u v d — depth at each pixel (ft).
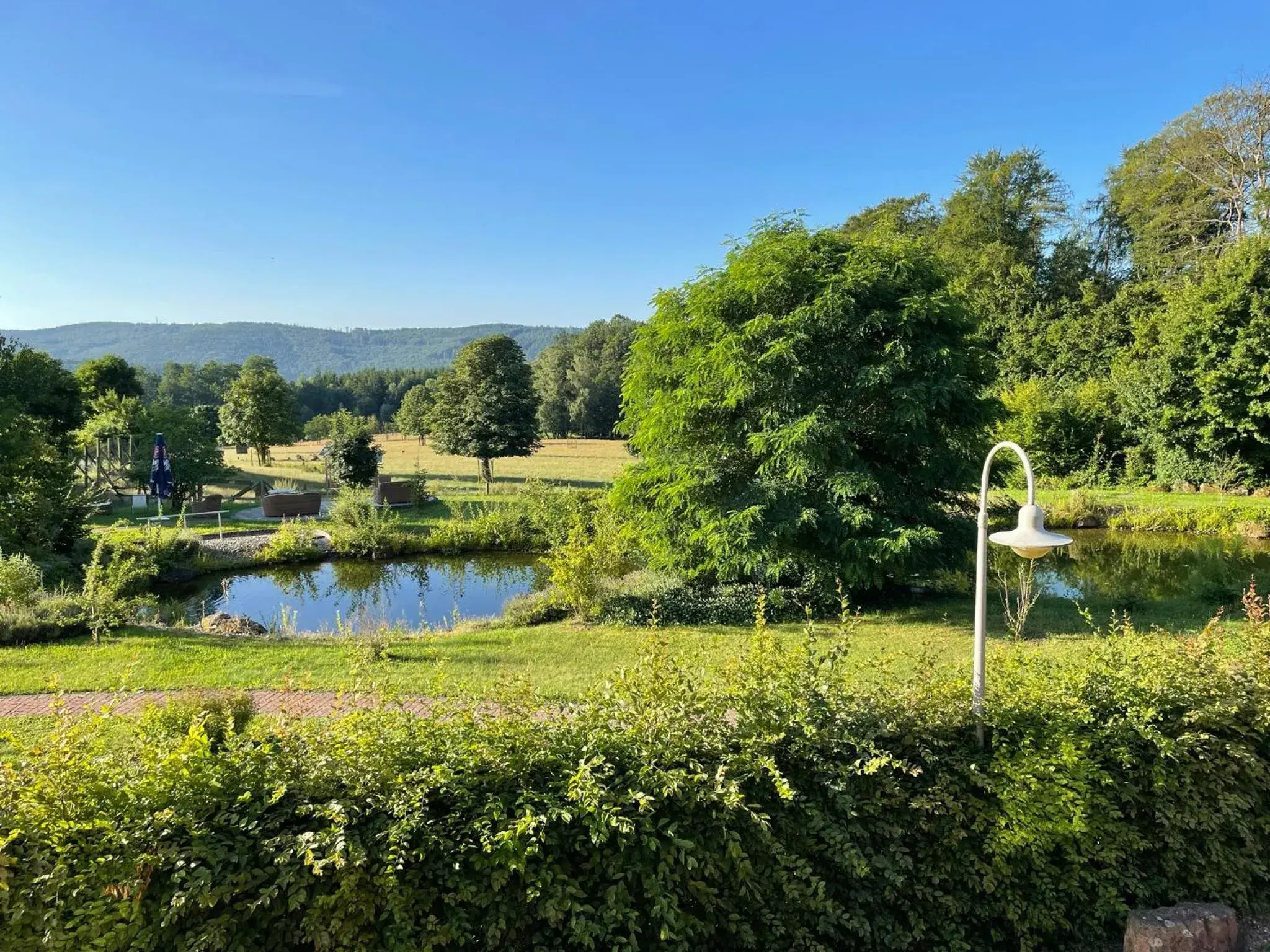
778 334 38.01
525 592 55.98
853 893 11.83
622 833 10.53
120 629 36.96
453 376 119.03
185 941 9.27
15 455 52.29
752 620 38.27
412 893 9.82
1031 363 121.08
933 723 13.07
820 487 37.52
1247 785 14.03
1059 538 11.77
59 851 9.30
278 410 157.17
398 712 12.56
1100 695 14.26
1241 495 81.30
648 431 42.04
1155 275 120.57
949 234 141.59
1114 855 12.73
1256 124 110.22
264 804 10.12
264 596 55.62
